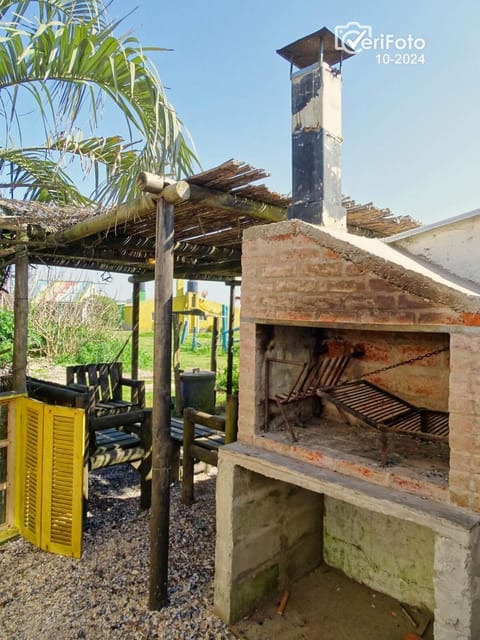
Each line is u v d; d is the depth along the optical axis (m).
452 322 2.18
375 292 2.46
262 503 3.36
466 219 3.23
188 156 3.96
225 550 3.14
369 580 3.67
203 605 3.32
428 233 3.44
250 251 3.17
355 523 3.77
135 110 3.84
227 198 3.30
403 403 3.20
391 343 3.41
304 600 3.48
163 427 3.23
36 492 4.21
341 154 3.48
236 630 3.10
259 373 3.21
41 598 3.40
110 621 3.13
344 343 3.69
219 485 3.18
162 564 3.24
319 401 3.76
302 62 3.70
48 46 3.37
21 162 4.50
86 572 3.73
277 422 3.39
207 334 24.61
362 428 3.41
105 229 3.86
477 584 2.11
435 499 2.30
